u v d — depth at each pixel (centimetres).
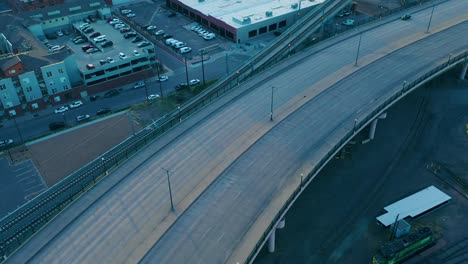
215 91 12512
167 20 19850
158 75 14475
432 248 8500
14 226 8856
